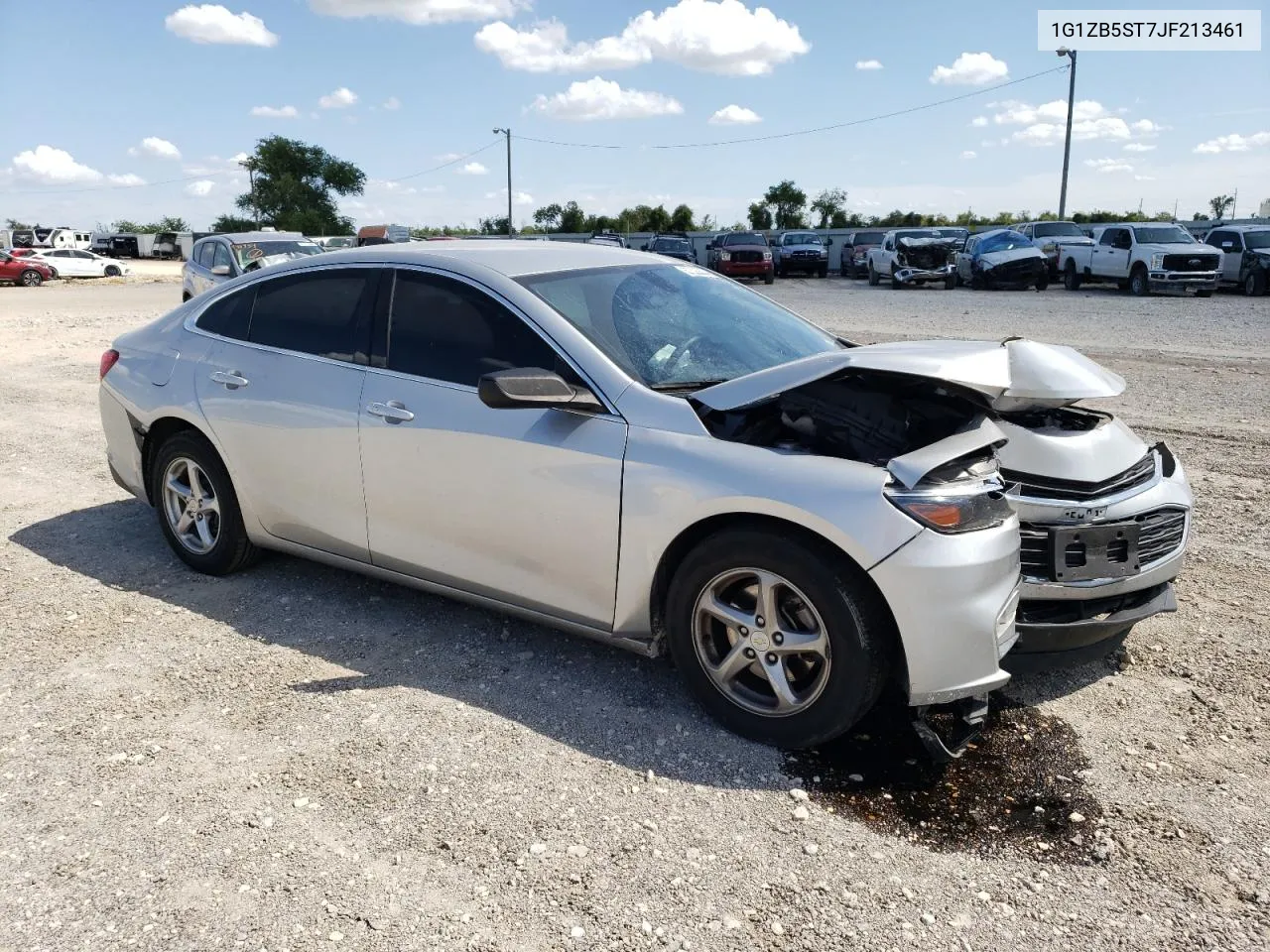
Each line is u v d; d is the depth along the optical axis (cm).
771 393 302
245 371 424
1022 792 292
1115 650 378
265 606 427
